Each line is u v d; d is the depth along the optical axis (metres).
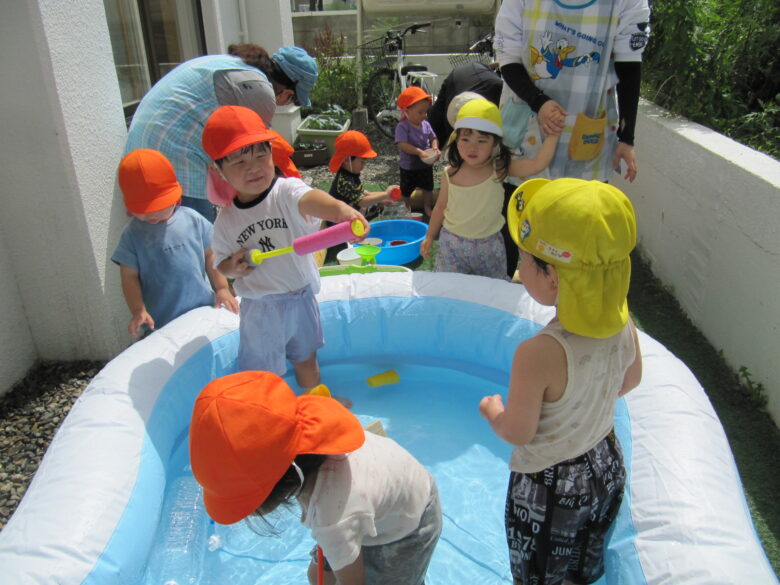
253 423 1.21
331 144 6.35
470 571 1.96
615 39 2.71
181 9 4.97
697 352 2.99
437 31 9.40
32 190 2.71
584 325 1.29
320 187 5.53
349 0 11.00
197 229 2.78
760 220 2.59
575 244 1.26
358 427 1.37
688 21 3.74
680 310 3.38
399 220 4.47
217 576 1.94
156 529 1.94
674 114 3.93
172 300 2.72
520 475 1.57
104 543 1.64
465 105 2.77
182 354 2.50
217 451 1.20
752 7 3.83
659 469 1.70
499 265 3.07
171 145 2.94
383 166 6.24
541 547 1.55
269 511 1.29
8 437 2.53
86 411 2.07
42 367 3.00
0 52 2.49
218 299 2.81
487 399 1.57
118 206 3.06
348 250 3.92
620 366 1.45
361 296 2.96
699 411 1.90
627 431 1.91
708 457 1.71
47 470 1.83
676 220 3.47
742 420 2.50
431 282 2.95
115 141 3.02
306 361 2.69
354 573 1.44
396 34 7.86
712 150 3.05
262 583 1.92
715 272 2.99
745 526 1.51
